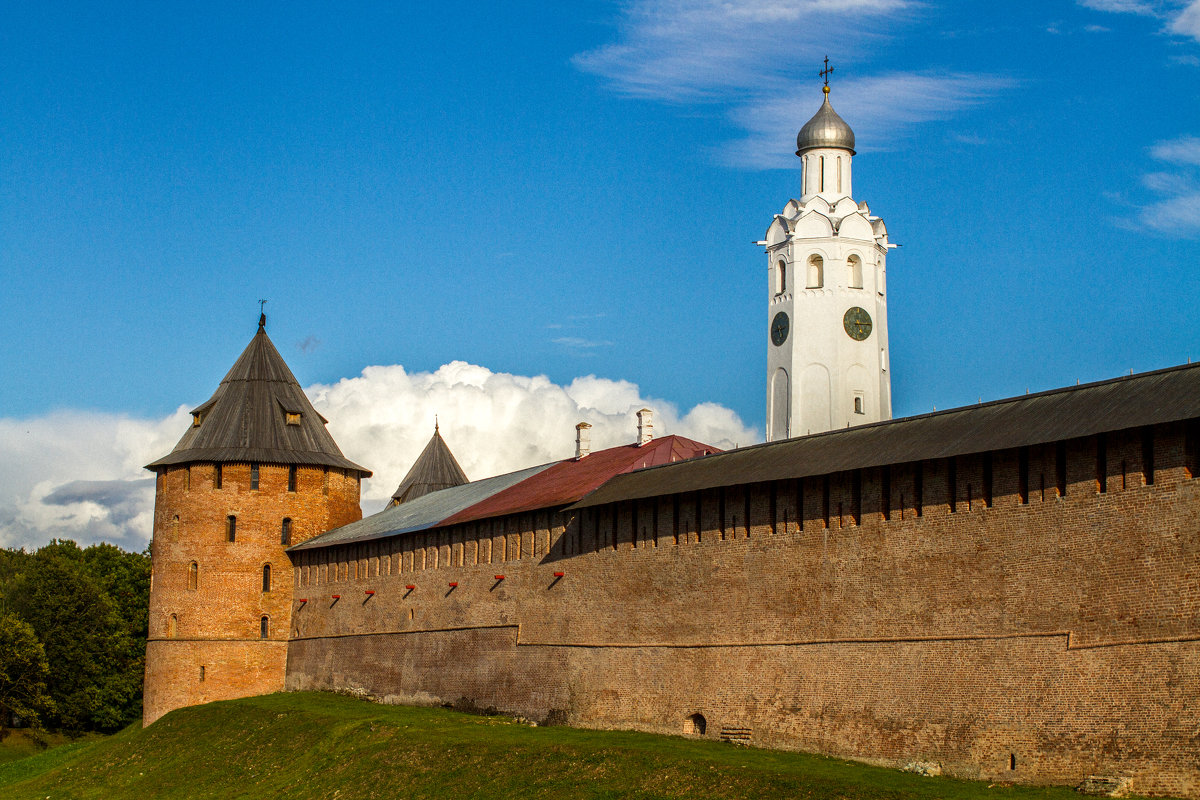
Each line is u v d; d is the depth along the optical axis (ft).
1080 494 166.91
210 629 340.80
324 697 310.86
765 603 209.26
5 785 298.76
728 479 214.28
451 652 282.36
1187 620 153.99
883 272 325.21
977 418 185.37
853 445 200.75
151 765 281.13
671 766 193.36
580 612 246.68
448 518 291.38
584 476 274.57
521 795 200.54
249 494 347.77
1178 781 151.53
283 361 369.30
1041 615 169.27
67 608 395.34
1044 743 165.99
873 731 188.24
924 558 185.37
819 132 325.21
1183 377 162.61
